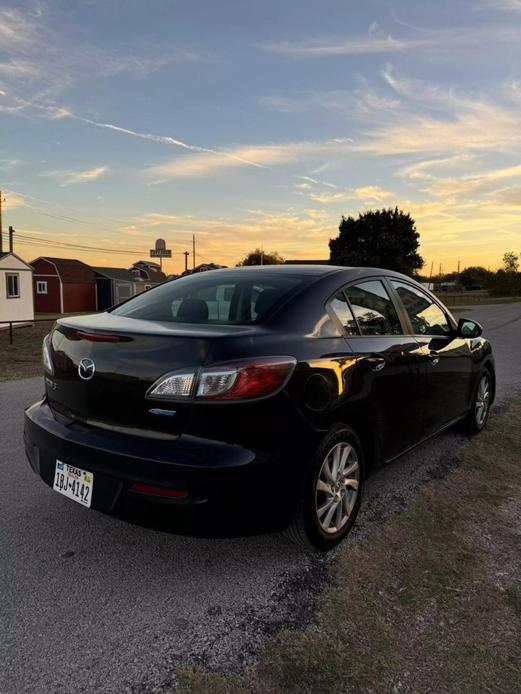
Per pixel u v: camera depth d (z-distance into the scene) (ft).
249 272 11.10
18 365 31.71
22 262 74.28
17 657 6.59
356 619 7.38
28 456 9.59
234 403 7.43
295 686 6.17
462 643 6.94
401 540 9.61
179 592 7.97
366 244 172.14
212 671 6.40
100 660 6.57
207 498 7.36
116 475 7.78
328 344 9.12
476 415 15.92
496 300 177.68
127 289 171.01
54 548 9.17
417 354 11.69
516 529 10.11
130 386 7.88
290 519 8.25
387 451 10.78
